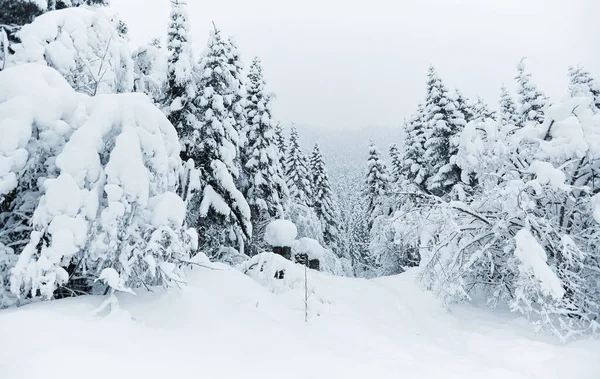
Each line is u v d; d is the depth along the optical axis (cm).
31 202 512
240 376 355
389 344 549
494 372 462
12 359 303
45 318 375
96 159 459
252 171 1709
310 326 578
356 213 3906
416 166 2367
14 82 462
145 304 492
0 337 333
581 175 812
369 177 3291
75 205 422
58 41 584
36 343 332
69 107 492
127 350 353
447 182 1955
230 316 504
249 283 719
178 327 446
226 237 1336
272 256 812
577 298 730
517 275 772
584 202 774
